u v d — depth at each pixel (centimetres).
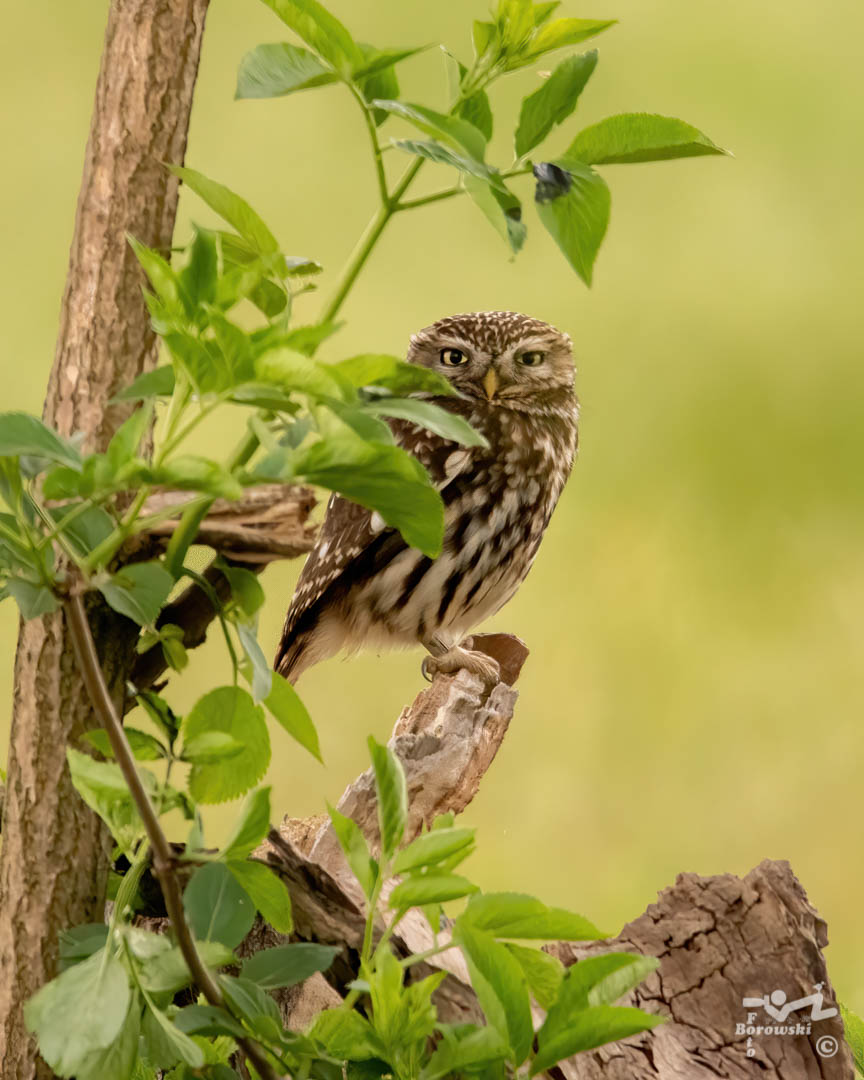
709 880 415
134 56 329
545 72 314
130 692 299
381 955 290
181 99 332
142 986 277
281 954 297
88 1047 262
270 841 346
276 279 321
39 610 261
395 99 322
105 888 310
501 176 297
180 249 333
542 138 316
